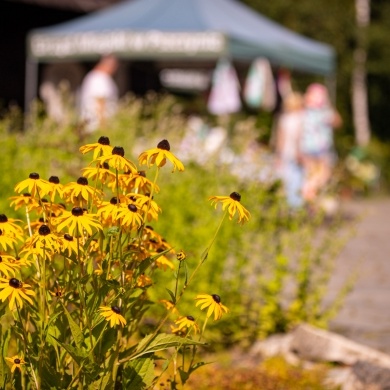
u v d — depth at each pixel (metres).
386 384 5.78
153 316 6.81
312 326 7.09
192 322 3.86
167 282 6.78
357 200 24.06
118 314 3.58
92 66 20.92
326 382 6.30
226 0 18.58
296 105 15.95
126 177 3.77
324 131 16.56
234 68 21.44
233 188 7.58
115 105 12.12
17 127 10.16
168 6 16.92
